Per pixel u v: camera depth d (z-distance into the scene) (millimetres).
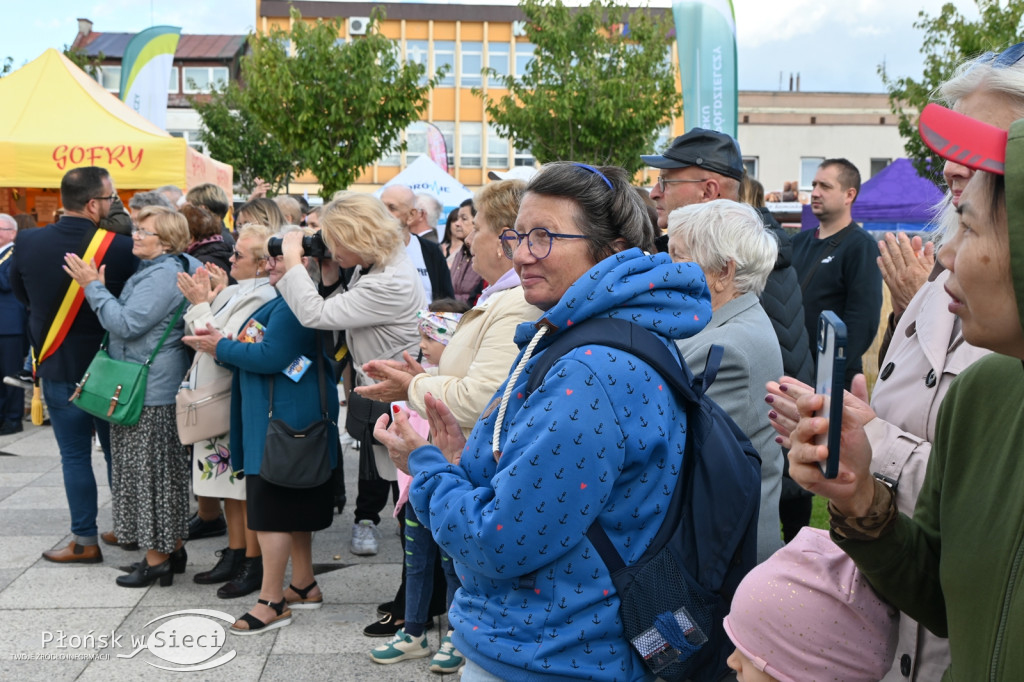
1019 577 1069
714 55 6727
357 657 3539
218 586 4309
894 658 1592
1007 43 12070
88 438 4602
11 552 4754
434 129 17484
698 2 6730
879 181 12531
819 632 1531
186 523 4293
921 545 1344
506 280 2838
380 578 4457
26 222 9281
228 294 4391
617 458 1555
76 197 4523
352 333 3752
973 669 1128
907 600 1370
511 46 43000
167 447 4191
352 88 17000
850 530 1330
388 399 2881
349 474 6527
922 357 1745
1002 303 983
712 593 1649
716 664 1691
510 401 1701
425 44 42594
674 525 1654
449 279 5789
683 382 1672
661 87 20703
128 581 4250
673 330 1668
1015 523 1093
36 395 5453
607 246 1775
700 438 1712
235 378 3797
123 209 4773
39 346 4473
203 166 9508
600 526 1609
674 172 3229
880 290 4555
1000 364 1196
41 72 8641
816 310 4652
